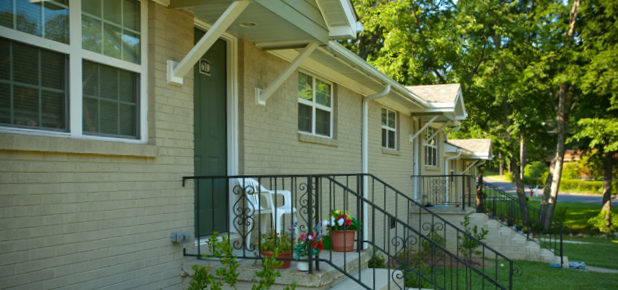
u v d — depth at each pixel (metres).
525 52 20.73
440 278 9.45
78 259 3.67
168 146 4.55
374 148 10.66
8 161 3.23
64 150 3.52
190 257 4.86
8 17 3.38
